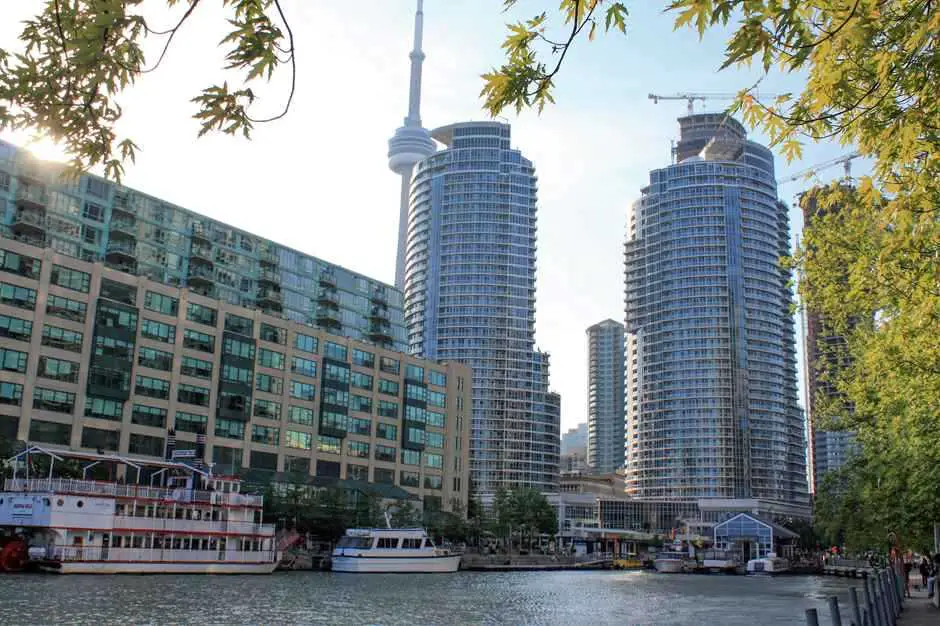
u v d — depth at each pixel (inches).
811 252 1190.9
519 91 411.8
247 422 5157.5
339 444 5792.3
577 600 3051.2
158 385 4675.2
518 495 6860.2
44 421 4126.5
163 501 3299.7
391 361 6318.9
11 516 3004.4
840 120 517.3
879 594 1181.7
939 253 687.1
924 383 1092.5
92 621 1862.7
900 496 1914.4
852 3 390.6
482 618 2304.4
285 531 4557.1
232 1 336.5
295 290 6171.3
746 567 6230.3
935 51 444.8
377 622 2101.4
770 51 387.5
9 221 4539.9
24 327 4111.7
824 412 1856.5
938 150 532.1
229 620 2006.6
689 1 353.7
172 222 5388.8
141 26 352.5
